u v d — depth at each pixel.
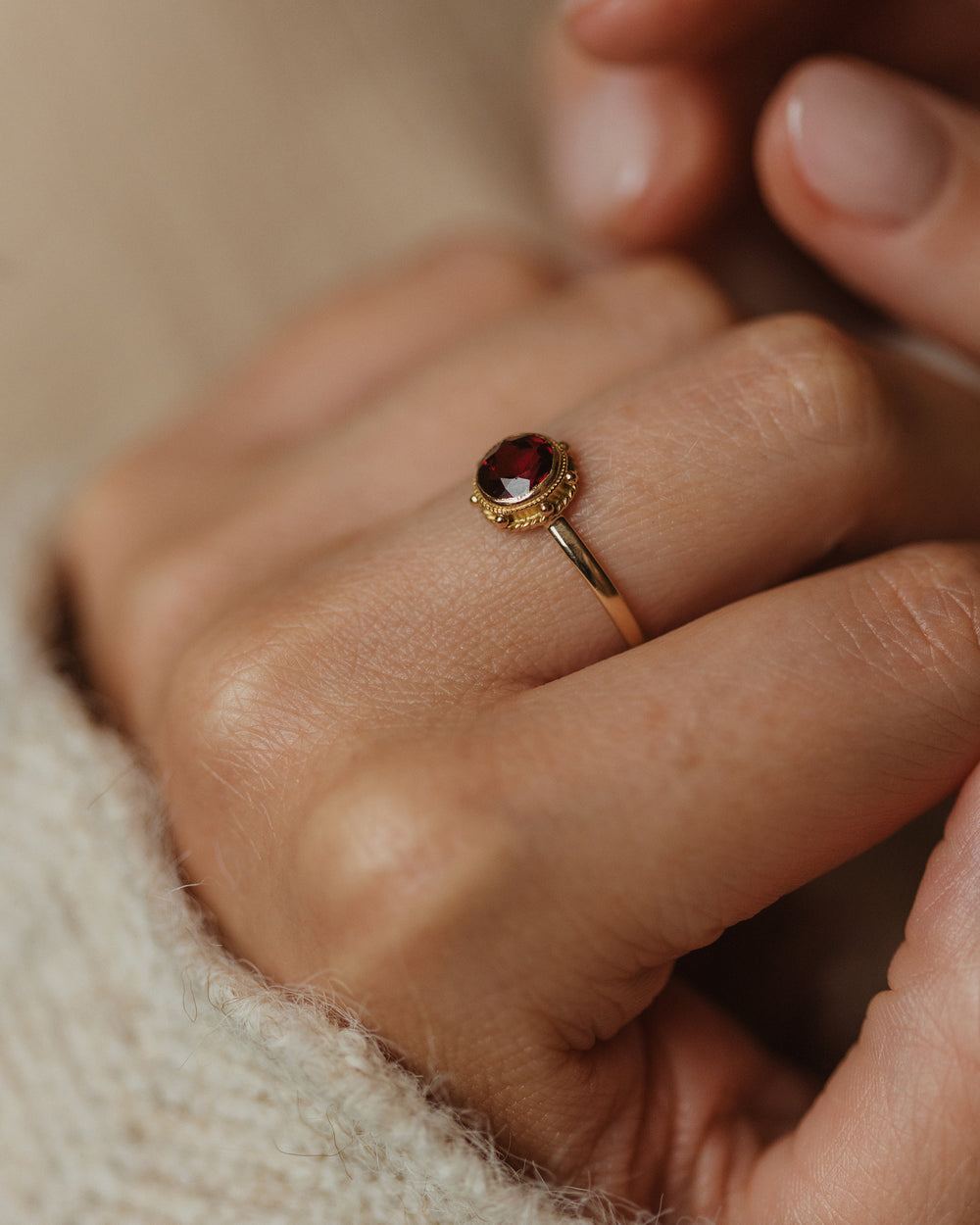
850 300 0.25
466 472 0.21
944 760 0.18
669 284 0.22
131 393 0.30
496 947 0.17
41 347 0.30
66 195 0.31
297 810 0.18
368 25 0.32
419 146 0.31
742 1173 0.18
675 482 0.18
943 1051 0.17
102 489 0.23
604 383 0.21
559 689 0.18
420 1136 0.17
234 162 0.31
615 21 0.21
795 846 0.18
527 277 0.25
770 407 0.19
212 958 0.18
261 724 0.18
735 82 0.22
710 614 0.18
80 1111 0.20
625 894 0.17
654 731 0.18
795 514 0.19
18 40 0.31
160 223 0.31
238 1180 0.19
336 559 0.19
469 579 0.19
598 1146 0.18
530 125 0.31
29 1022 0.20
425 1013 0.18
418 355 0.24
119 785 0.20
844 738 0.18
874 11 0.22
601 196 0.23
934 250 0.20
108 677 0.22
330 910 0.18
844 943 0.21
